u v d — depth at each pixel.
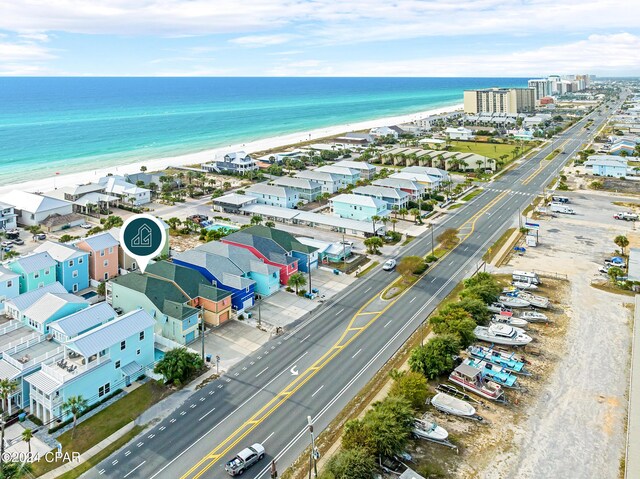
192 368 73.69
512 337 82.00
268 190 170.50
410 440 60.69
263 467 56.34
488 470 55.81
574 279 108.88
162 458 57.53
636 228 145.25
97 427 62.66
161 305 85.44
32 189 199.88
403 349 81.62
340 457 53.75
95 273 107.31
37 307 78.19
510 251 127.62
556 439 60.84
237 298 94.44
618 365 76.50
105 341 68.44
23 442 59.53
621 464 56.72
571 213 160.88
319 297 101.38
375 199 154.12
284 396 69.50
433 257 121.69
